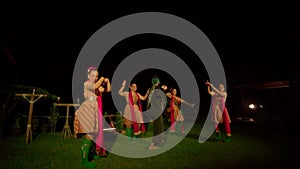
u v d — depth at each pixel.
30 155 3.93
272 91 11.21
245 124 9.95
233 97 12.85
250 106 11.15
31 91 5.89
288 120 8.87
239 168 3.43
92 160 3.77
